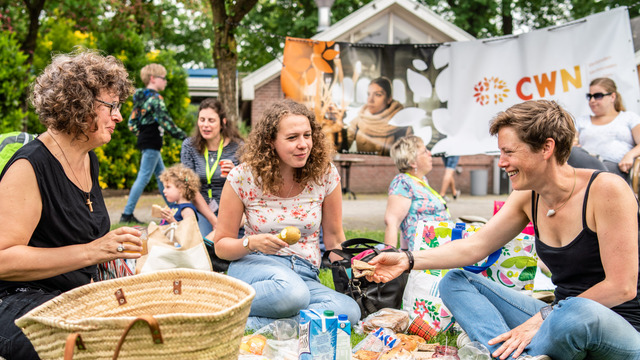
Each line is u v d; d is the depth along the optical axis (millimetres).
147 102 7098
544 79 6605
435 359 2631
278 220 3314
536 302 2834
